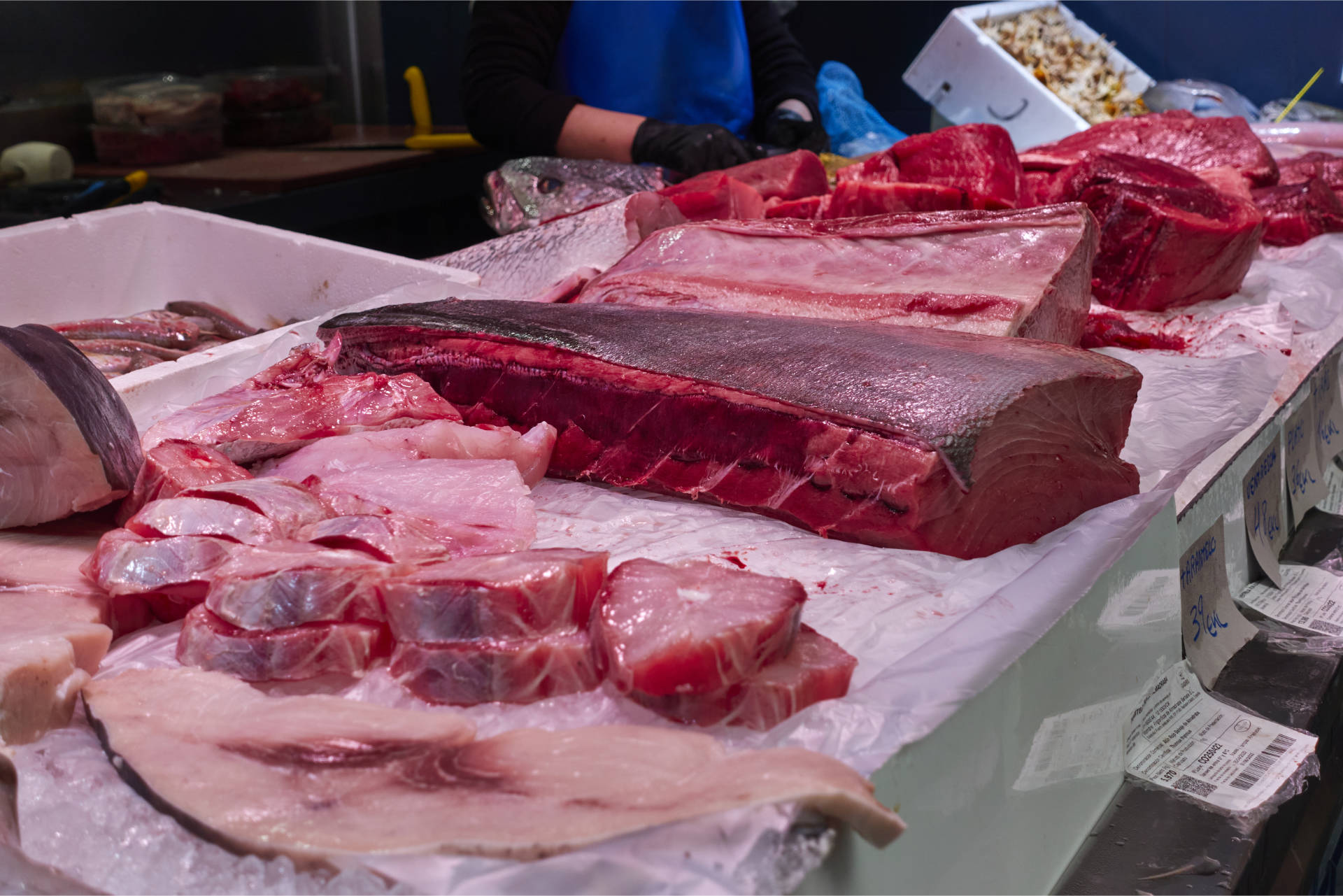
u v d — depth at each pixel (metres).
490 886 0.70
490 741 0.83
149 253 2.45
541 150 3.52
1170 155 2.99
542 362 1.44
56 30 4.47
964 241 1.75
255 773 0.81
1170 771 1.30
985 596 1.10
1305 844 1.31
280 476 1.34
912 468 1.13
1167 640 1.35
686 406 1.32
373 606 0.96
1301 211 2.72
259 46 5.48
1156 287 2.23
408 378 1.47
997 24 4.20
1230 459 1.65
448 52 5.88
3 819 0.86
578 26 3.82
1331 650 1.62
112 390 1.22
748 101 4.09
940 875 0.92
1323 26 4.65
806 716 0.87
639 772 0.78
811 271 1.81
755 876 0.70
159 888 0.76
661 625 0.88
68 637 0.95
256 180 4.17
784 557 1.19
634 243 2.29
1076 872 1.14
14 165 3.92
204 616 0.98
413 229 5.04
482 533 1.13
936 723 0.87
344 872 0.72
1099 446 1.30
